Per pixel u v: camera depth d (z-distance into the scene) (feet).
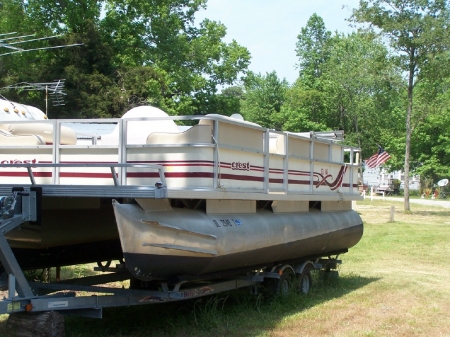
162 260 20.71
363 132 170.09
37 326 18.93
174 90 115.34
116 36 112.47
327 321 26.18
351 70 163.02
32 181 20.79
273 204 28.37
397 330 25.02
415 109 110.01
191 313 25.81
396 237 63.16
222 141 22.79
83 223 28.27
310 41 209.15
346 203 37.29
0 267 24.38
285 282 30.04
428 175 182.70
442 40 97.81
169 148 21.74
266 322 25.50
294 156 29.27
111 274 27.96
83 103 86.12
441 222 85.56
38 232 26.08
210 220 22.98
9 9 101.45
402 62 103.60
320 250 32.76
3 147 23.43
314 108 177.27
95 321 25.03
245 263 25.49
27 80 88.58
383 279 38.09
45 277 31.96
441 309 29.43
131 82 90.94
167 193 19.31
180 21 125.59
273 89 213.05
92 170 22.34
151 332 23.54
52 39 93.50
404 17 99.76
